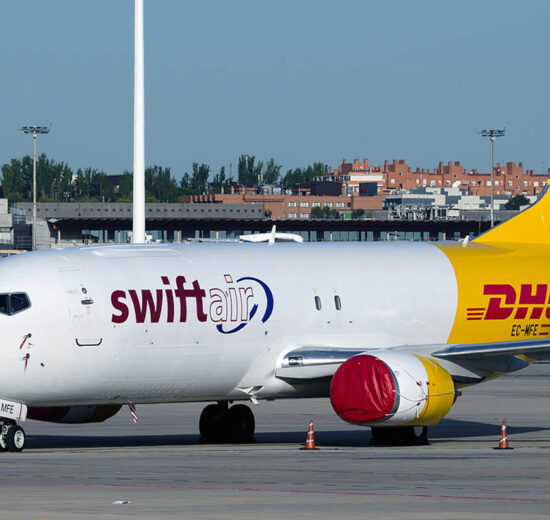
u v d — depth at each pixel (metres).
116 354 84.50
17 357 81.50
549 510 53.28
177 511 52.41
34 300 82.31
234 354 90.00
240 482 62.75
